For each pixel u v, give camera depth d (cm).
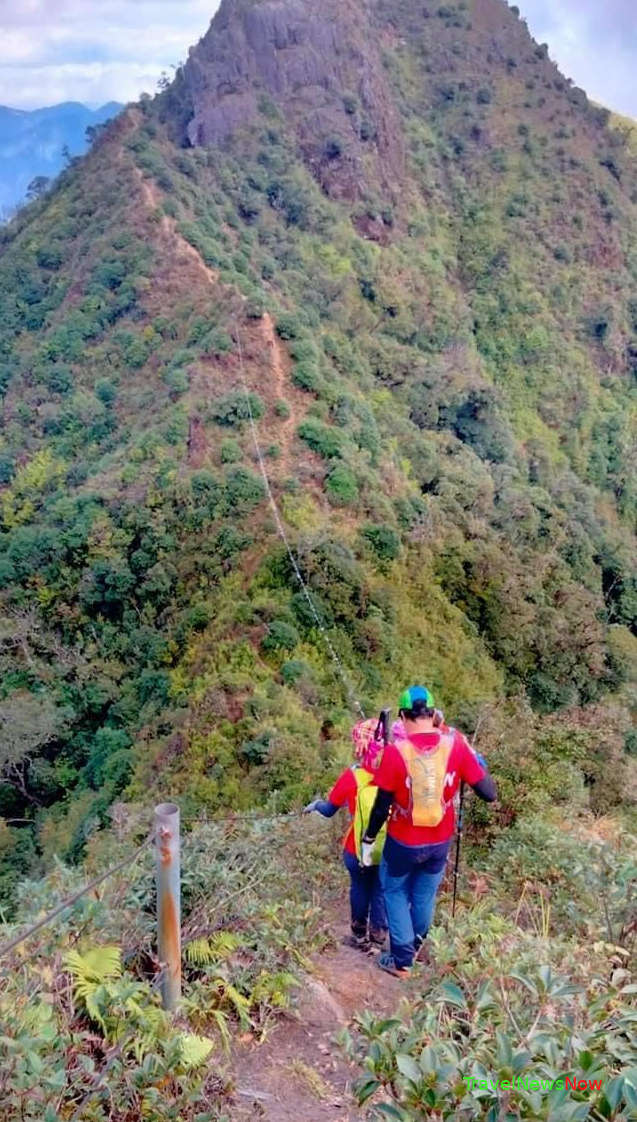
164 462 3425
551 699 3138
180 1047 353
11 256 5694
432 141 7438
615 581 4428
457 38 8294
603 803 1086
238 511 3128
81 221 5516
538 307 6744
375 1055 285
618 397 6788
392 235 6525
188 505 3212
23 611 3403
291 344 3888
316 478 3272
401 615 2919
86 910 436
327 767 2062
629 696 3203
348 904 650
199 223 5138
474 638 3144
